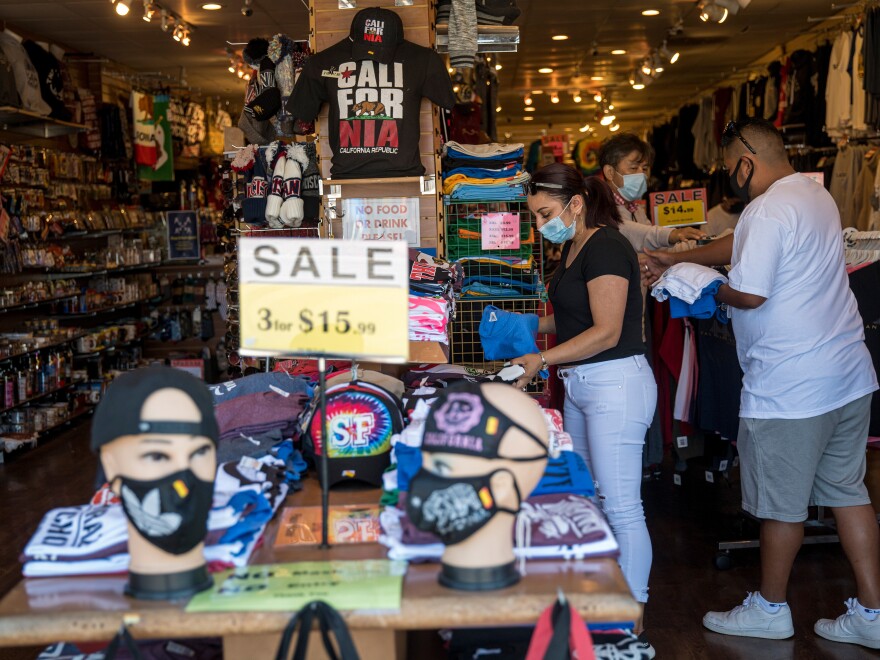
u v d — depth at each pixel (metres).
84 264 7.93
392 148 3.56
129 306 9.34
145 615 1.48
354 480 2.16
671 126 13.96
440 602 1.48
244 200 4.66
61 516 1.77
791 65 9.10
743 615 3.31
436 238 3.75
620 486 2.93
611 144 4.45
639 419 2.92
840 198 8.09
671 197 4.75
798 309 3.02
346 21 3.70
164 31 8.29
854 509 3.19
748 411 3.15
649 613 3.53
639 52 10.72
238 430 2.28
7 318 7.26
